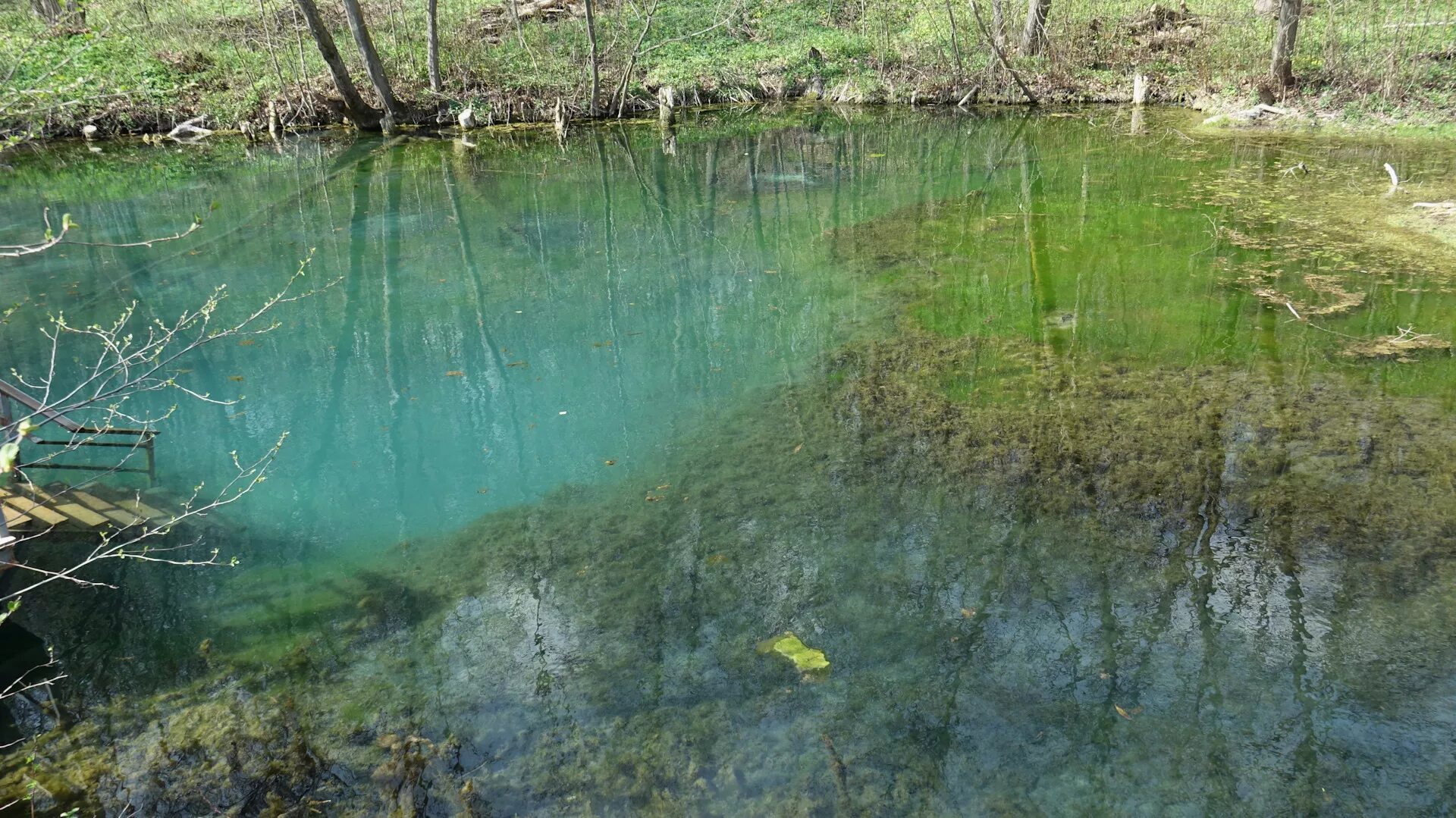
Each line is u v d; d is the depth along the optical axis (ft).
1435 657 12.11
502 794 10.46
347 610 13.99
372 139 52.80
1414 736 10.93
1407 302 23.73
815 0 69.05
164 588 14.57
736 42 66.03
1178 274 26.84
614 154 48.70
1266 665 12.12
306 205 38.55
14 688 12.28
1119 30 60.34
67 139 52.65
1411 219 30.55
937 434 18.45
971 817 10.11
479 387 22.03
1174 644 12.57
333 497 17.42
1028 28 59.26
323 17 62.49
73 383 21.98
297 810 10.23
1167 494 15.90
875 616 13.38
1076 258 28.86
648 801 10.34
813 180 41.91
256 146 51.57
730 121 57.31
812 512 16.06
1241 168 39.19
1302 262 27.04
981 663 12.40
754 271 29.71
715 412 20.15
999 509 15.81
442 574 14.92
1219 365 20.83
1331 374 20.07
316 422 20.47
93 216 37.01
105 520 16.47
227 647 13.15
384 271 30.37
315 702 12.00
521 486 17.58
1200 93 53.67
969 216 34.55
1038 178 39.78
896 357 22.40
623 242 33.32
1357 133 44.96
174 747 11.19
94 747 11.21
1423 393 18.99
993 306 25.31
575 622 13.52
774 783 10.59
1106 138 47.57
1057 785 10.48
